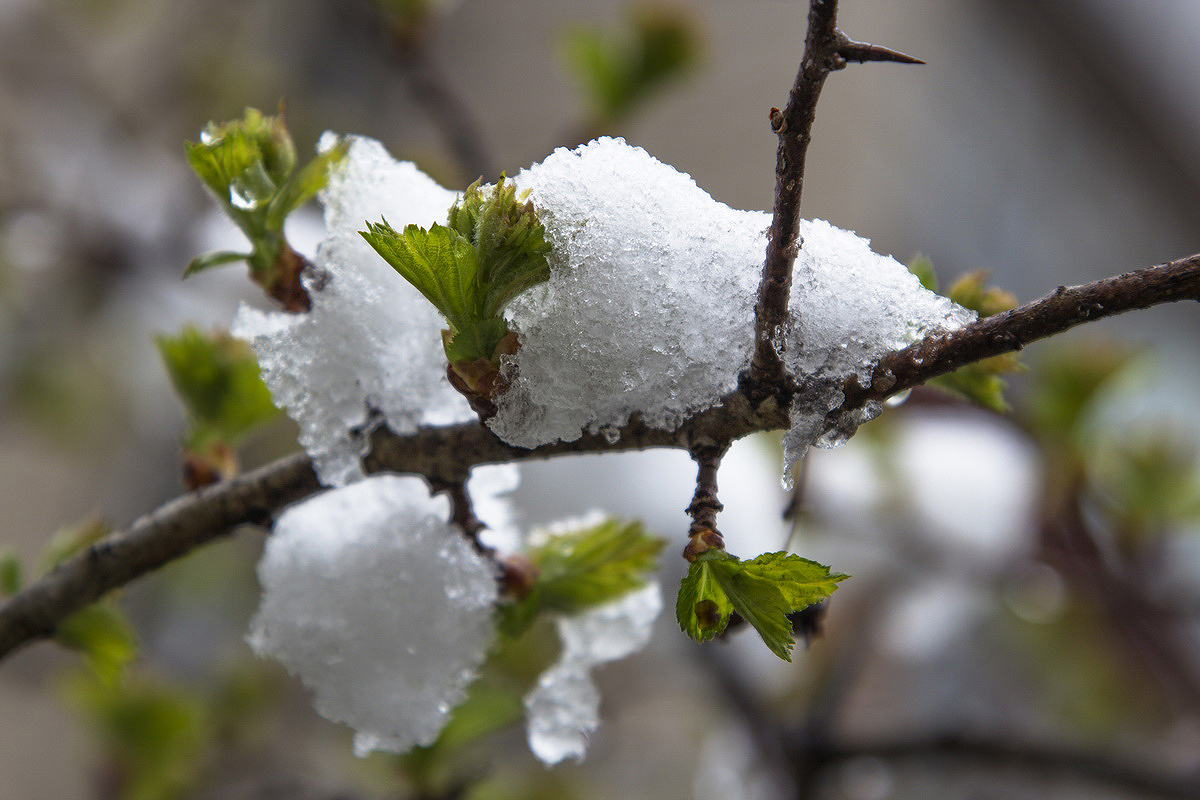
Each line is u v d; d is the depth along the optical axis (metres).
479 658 0.34
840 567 0.64
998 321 0.32
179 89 1.04
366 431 0.34
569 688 0.35
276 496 0.34
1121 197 1.31
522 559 0.34
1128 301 0.31
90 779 0.62
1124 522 0.55
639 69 0.56
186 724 0.55
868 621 0.64
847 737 0.55
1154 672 0.59
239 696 0.66
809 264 0.32
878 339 0.32
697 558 0.32
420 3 0.52
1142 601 0.54
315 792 0.56
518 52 1.44
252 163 0.33
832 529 0.60
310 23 1.34
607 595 0.34
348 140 0.34
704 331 0.32
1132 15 1.25
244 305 0.34
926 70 1.16
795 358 0.32
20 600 0.35
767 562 0.31
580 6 1.43
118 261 0.86
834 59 0.31
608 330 0.32
